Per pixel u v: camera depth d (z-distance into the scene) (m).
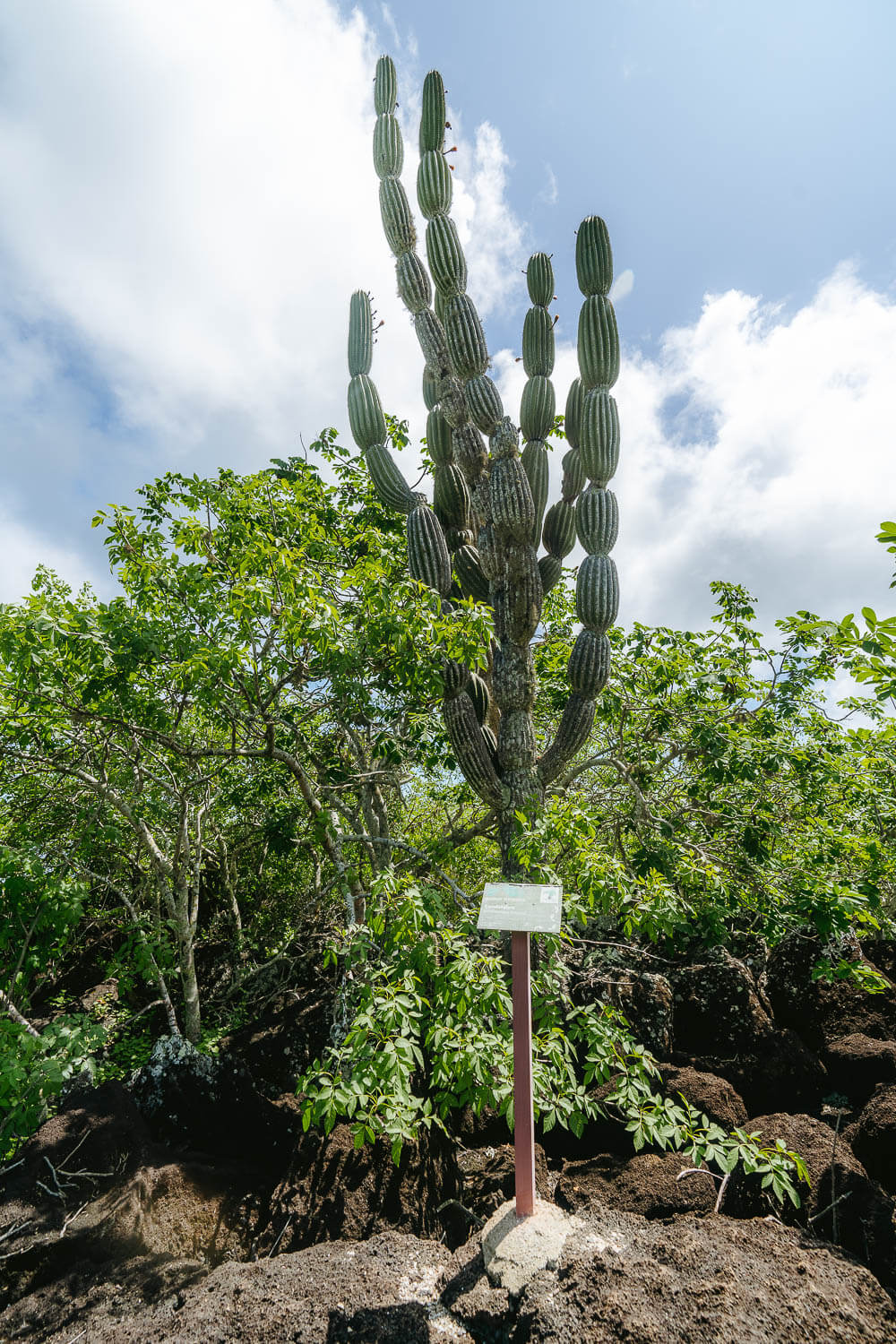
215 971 9.30
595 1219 3.64
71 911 6.06
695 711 7.41
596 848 5.21
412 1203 4.26
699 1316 2.81
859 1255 3.73
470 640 5.83
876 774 7.58
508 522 6.47
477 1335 3.01
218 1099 4.87
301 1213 4.19
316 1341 3.01
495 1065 3.82
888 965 7.16
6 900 5.91
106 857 8.34
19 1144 4.75
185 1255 3.95
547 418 7.49
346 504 9.27
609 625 6.81
